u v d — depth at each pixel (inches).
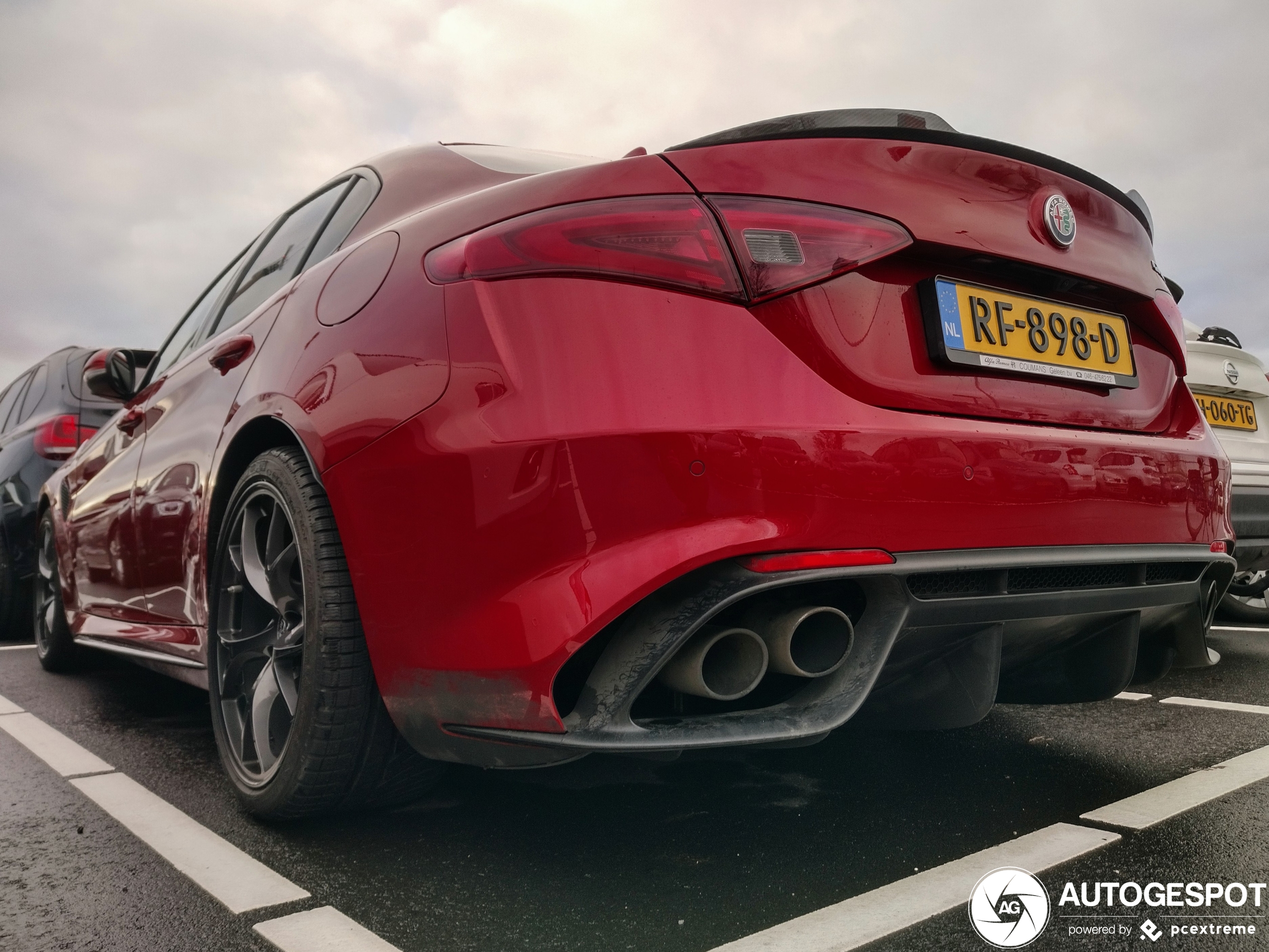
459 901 57.9
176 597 96.0
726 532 51.9
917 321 61.2
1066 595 63.2
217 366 91.4
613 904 57.1
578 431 52.4
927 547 56.6
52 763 92.4
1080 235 69.7
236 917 56.2
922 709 65.2
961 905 56.0
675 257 55.3
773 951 50.7
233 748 78.4
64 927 55.1
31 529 187.5
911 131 62.6
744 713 55.7
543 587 52.7
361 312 66.9
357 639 65.7
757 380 54.5
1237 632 171.0
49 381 205.2
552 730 52.6
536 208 58.5
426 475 57.2
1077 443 63.8
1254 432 146.6
